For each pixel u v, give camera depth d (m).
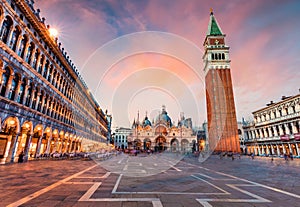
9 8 19.61
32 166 16.94
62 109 35.28
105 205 6.04
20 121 21.75
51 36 28.66
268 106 60.41
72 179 10.62
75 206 5.86
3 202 6.09
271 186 9.81
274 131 57.66
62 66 35.41
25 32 22.86
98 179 10.75
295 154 48.56
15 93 21.20
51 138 30.58
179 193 7.86
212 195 7.65
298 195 7.84
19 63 21.48
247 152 73.81
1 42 17.97
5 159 19.75
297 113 48.09
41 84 27.08
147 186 9.09
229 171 16.89
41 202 6.17
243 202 6.73
